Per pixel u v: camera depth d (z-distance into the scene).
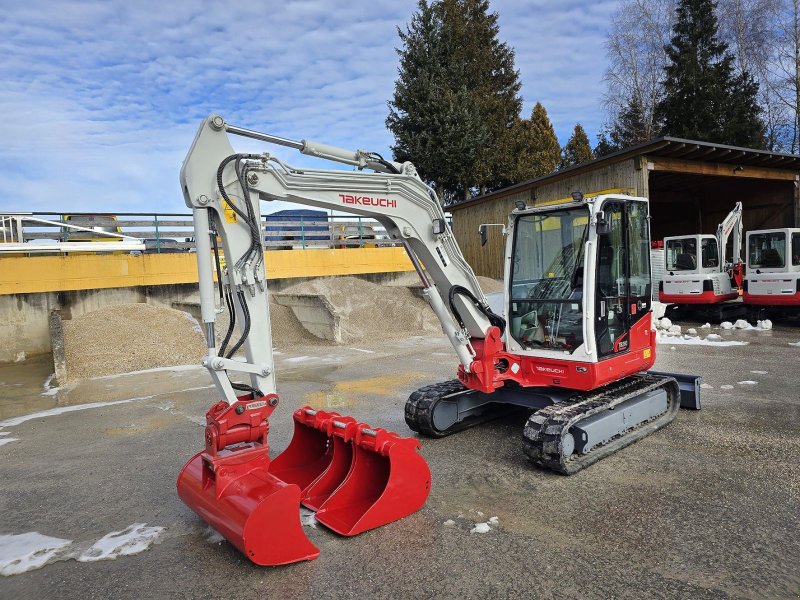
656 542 3.70
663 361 9.55
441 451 5.66
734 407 6.69
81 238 15.78
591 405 5.18
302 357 11.88
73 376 10.52
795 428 5.87
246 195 4.04
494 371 5.74
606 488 4.59
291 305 14.94
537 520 4.09
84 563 3.79
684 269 14.34
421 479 4.32
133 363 11.14
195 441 6.41
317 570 3.55
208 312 3.91
